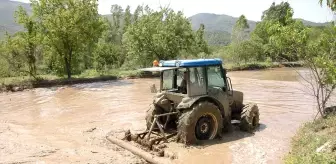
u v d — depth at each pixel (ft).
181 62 26.78
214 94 28.73
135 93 64.03
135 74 100.94
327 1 22.24
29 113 45.60
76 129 34.09
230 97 30.63
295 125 33.63
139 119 38.63
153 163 22.81
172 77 29.66
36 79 84.58
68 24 89.45
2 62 92.02
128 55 121.80
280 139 28.53
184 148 25.73
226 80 30.19
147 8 117.08
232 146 26.55
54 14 89.61
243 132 30.71
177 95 27.86
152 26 113.70
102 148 26.78
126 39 118.42
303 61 31.09
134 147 25.39
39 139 29.96
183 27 118.62
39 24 90.63
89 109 47.21
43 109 48.67
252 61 153.48
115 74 102.53
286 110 42.27
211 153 24.82
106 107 48.37
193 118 26.23
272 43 33.65
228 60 154.40
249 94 58.34
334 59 29.55
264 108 44.04
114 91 68.28
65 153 25.23
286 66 137.69
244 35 163.43
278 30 31.01
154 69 27.20
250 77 96.68
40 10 89.66
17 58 85.20
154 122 26.61
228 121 30.19
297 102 48.44
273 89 65.10
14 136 31.17
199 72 27.84
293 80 84.58
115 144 27.66
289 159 20.58
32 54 87.45
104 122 37.50
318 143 21.61
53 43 90.27
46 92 70.33
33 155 24.68
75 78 91.76
